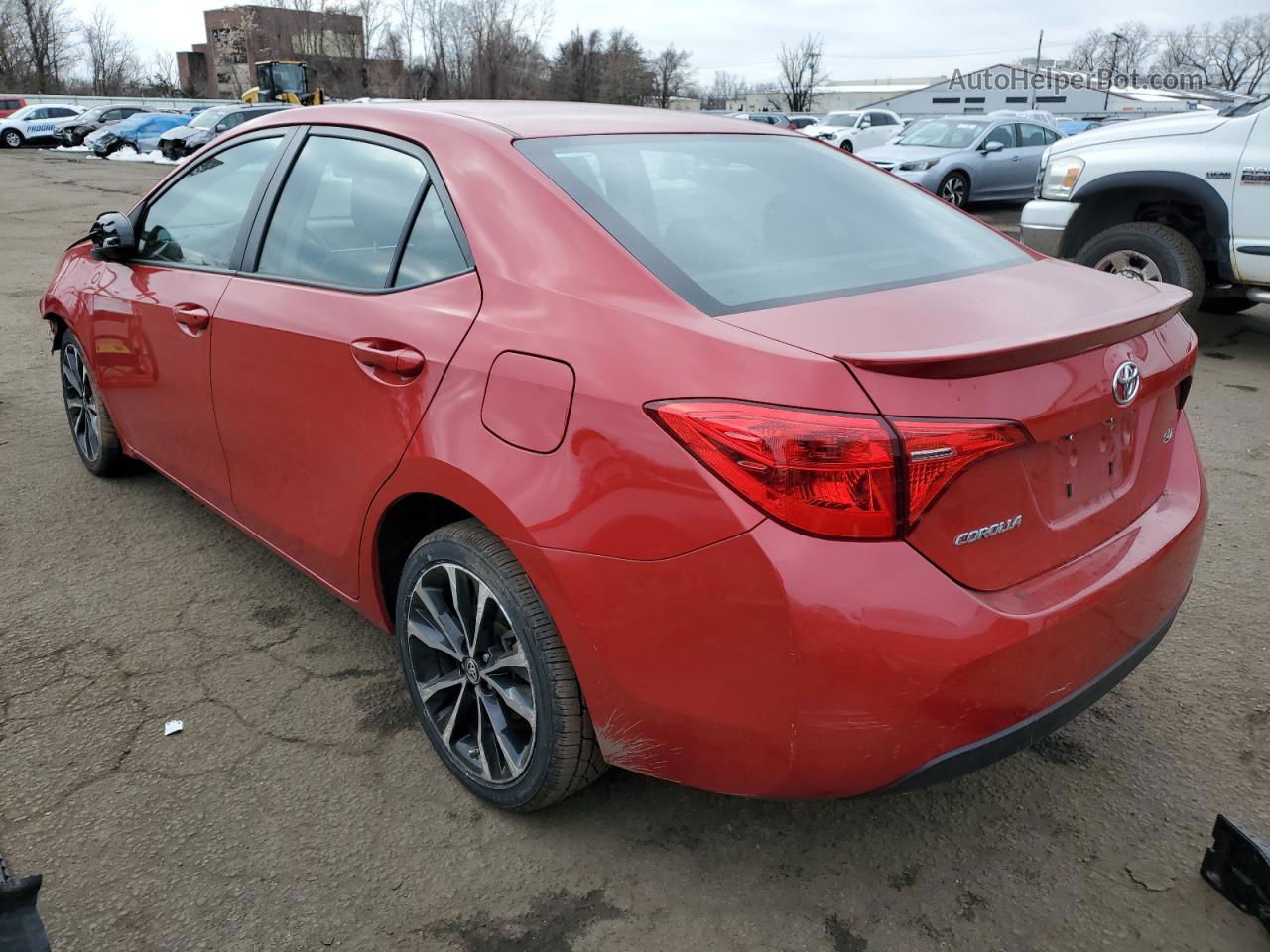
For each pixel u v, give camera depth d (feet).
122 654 10.00
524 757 7.29
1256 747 8.61
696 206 7.71
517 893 7.02
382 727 8.87
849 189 8.89
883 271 7.39
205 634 10.39
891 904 6.95
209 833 7.54
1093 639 6.43
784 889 7.08
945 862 7.34
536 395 6.50
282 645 10.20
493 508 6.68
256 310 9.18
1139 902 6.97
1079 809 7.87
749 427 5.56
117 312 11.75
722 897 7.00
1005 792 8.06
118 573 11.68
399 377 7.53
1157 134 21.59
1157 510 7.55
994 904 6.95
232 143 10.74
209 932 6.64
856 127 88.22
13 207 52.90
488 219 7.43
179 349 10.48
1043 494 6.31
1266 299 20.42
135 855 7.31
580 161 7.85
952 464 5.60
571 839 7.52
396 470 7.55
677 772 6.45
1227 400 18.62
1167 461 7.82
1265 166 19.54
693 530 5.76
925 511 5.60
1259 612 10.81
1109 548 6.88
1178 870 7.26
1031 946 6.61
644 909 6.89
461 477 6.88
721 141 9.14
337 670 9.75
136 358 11.52
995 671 5.81
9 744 8.54
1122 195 22.34
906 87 337.31
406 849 7.41
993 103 232.32
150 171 83.71
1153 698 9.30
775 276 6.96
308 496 8.89
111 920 6.72
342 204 8.84
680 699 6.08
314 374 8.39
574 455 6.25
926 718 5.69
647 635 6.07
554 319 6.64
